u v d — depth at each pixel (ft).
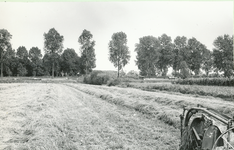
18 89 79.00
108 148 19.43
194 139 15.87
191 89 77.71
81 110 38.45
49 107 39.24
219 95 63.77
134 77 230.27
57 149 18.70
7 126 25.38
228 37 230.89
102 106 43.50
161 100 47.83
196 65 303.68
